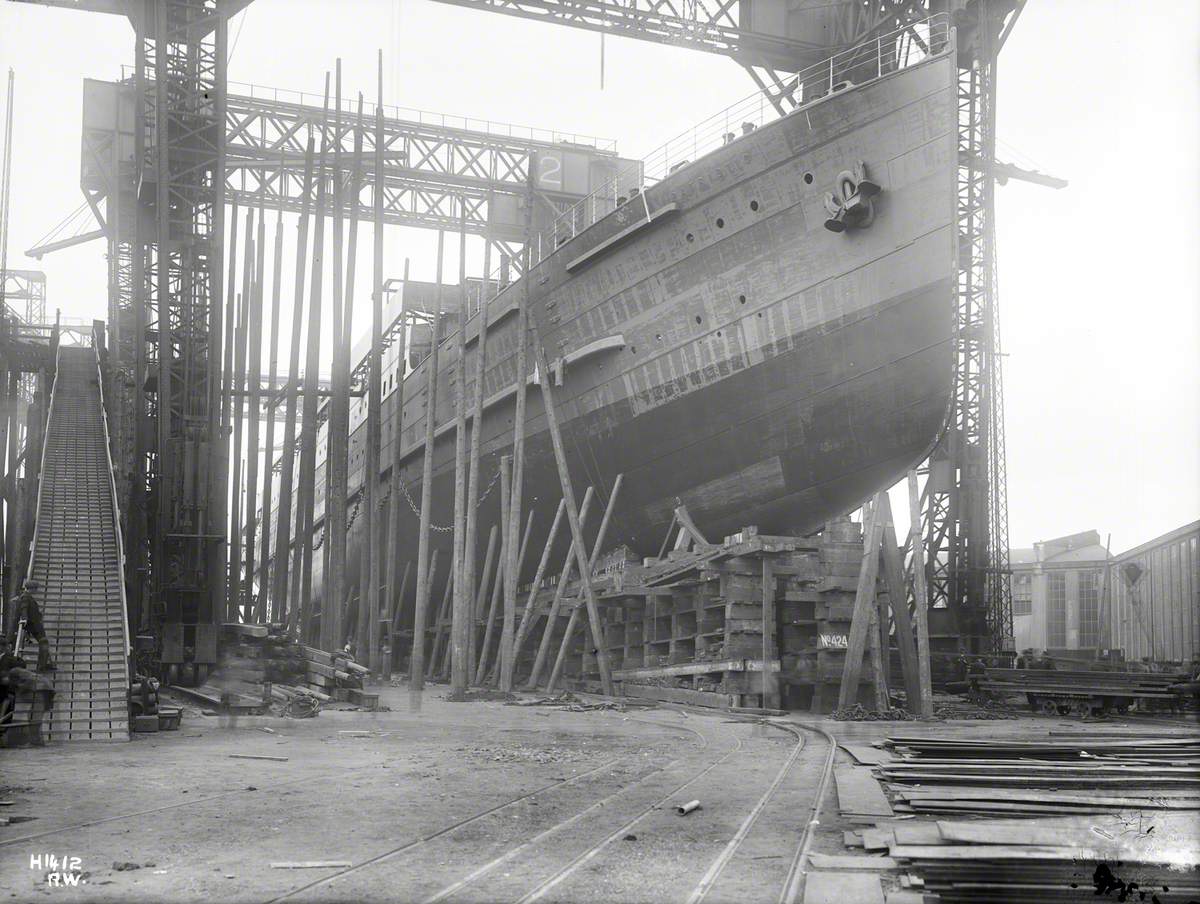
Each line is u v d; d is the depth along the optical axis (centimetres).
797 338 2366
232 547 3597
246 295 3903
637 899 594
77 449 2808
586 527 3180
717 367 2528
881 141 2170
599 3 2914
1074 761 1121
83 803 938
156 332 2680
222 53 2684
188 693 2211
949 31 2095
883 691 1995
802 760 1254
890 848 673
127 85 4081
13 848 735
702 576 2281
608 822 838
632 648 2700
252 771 1171
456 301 4875
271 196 4391
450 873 660
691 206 2495
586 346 2858
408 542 4494
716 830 800
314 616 6103
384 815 875
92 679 1670
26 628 1662
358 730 1709
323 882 635
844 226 2222
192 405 2584
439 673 3666
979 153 2848
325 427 6009
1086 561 5359
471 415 3609
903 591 2019
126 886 625
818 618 2128
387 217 4550
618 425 2831
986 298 2850
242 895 603
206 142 2661
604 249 2722
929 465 2892
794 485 2541
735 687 2147
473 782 1080
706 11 2920
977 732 1661
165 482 2459
